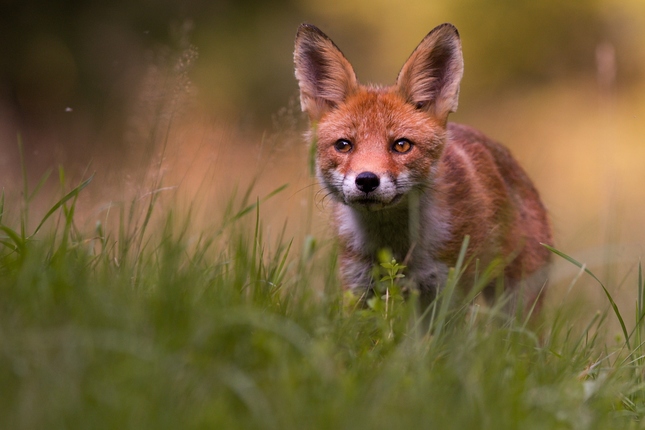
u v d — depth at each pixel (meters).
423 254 9.77
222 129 14.59
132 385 5.45
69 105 30.55
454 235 9.85
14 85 30.09
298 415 5.45
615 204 13.32
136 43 31.81
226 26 34.47
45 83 30.44
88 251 8.38
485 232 10.22
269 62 34.16
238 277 7.84
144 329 6.16
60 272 6.73
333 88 10.48
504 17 34.78
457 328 8.03
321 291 9.63
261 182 13.60
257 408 5.50
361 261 10.10
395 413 5.62
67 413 5.11
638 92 33.78
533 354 7.62
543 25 34.66
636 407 7.20
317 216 12.10
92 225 11.45
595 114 33.69
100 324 6.06
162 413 5.25
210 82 32.78
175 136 12.31
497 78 35.16
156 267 7.76
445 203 9.90
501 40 34.88
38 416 5.04
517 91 35.31
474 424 5.67
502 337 7.66
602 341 9.45
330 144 9.95
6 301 6.31
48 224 12.36
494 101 35.22
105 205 10.04
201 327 6.18
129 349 5.74
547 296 11.45
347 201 9.43
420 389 5.91
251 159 15.17
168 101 11.32
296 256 10.70
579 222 24.20
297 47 10.45
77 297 6.38
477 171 10.66
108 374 5.57
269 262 8.98
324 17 35.31
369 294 10.05
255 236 8.26
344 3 34.84
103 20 31.62
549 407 6.18
